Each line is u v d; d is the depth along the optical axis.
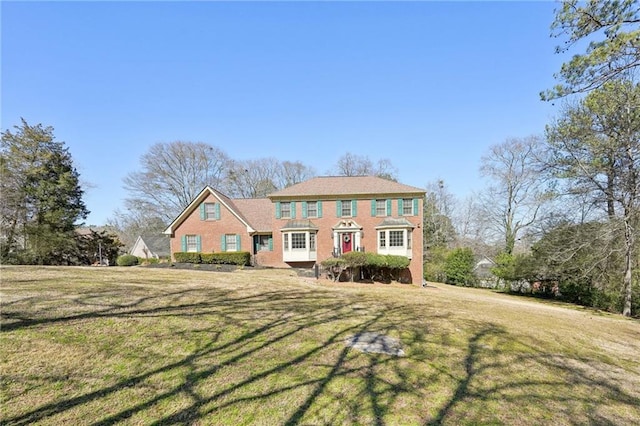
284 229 21.19
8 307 6.16
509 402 4.20
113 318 6.03
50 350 4.49
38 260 20.53
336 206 21.59
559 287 19.84
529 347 6.66
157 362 4.49
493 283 26.44
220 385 4.02
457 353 5.83
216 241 22.70
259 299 9.14
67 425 3.02
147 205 34.09
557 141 17.44
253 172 41.06
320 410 3.64
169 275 13.12
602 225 15.59
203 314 6.91
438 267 28.39
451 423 3.57
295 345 5.59
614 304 15.95
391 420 3.54
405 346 5.98
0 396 3.37
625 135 14.13
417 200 21.06
